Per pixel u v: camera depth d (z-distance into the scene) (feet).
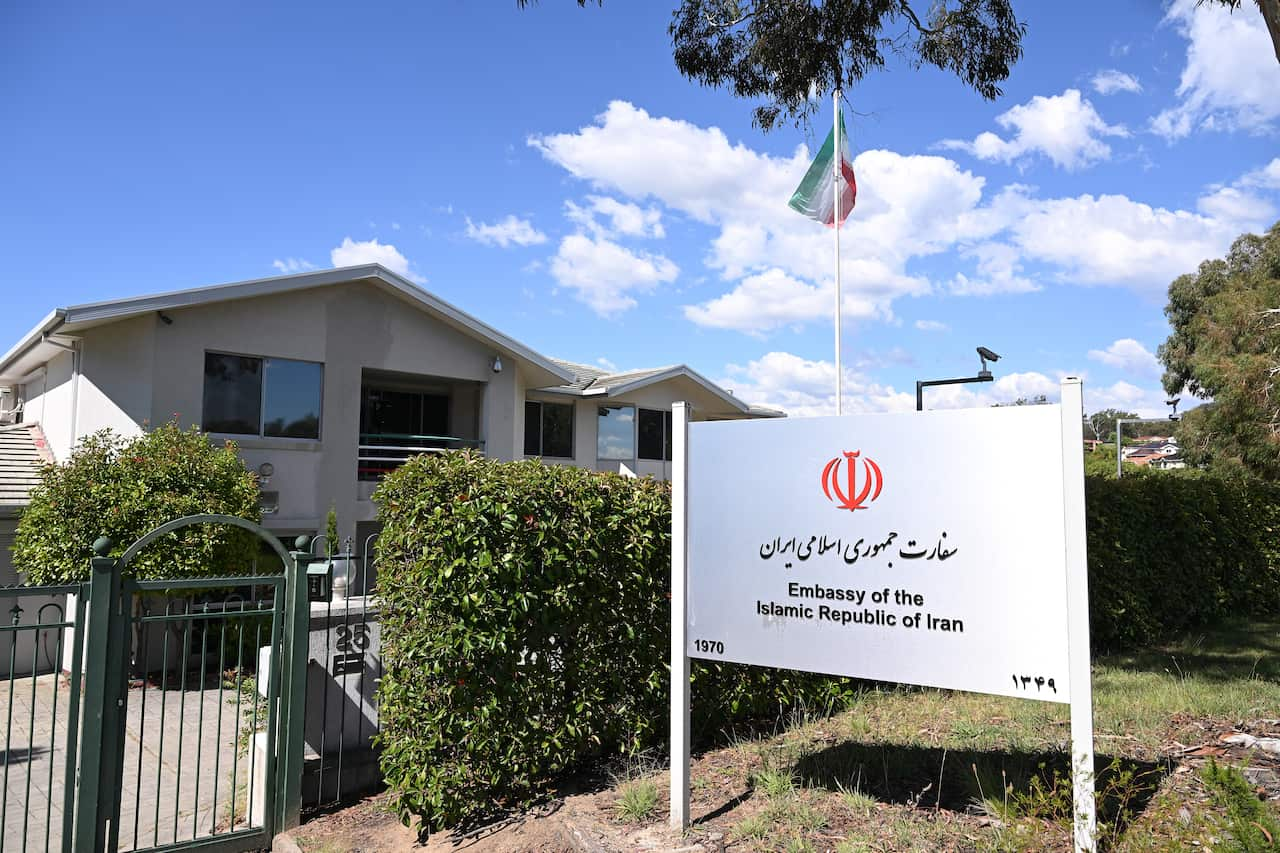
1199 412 75.72
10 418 60.23
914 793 15.01
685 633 15.06
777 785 15.43
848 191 50.37
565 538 17.22
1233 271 105.60
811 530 14.15
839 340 49.16
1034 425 12.24
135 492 33.81
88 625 15.79
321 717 19.90
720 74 35.83
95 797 15.55
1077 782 11.40
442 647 15.90
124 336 41.06
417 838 16.28
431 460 17.15
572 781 17.33
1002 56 33.40
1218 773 10.12
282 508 44.57
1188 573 34.99
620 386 67.41
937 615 12.82
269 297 44.52
